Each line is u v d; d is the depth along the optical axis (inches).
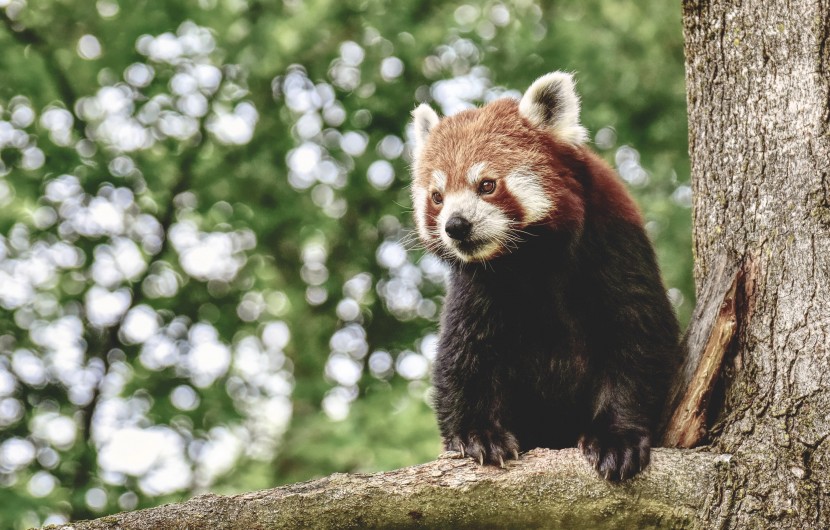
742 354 193.8
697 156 214.4
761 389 188.1
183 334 492.1
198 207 494.3
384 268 568.1
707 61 211.9
